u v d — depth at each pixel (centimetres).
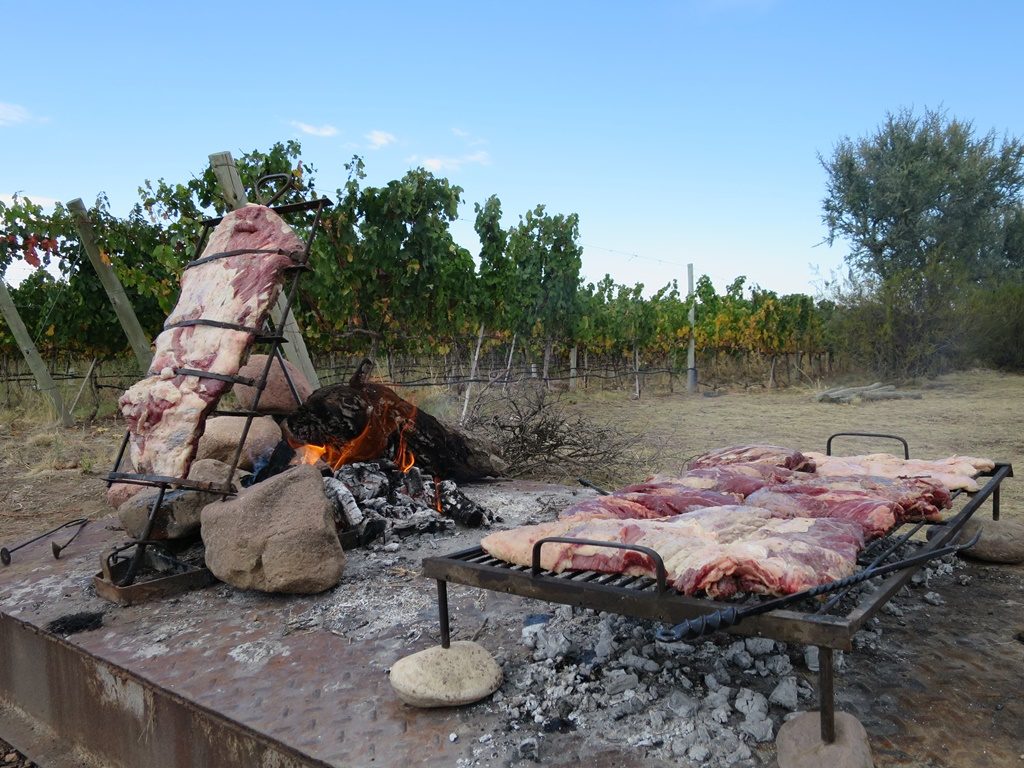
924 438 1105
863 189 3183
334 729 252
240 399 593
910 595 365
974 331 2197
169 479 400
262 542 378
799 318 2359
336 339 1102
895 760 221
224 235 484
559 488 655
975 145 3128
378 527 483
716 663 283
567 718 252
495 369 1568
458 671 267
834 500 319
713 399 1919
